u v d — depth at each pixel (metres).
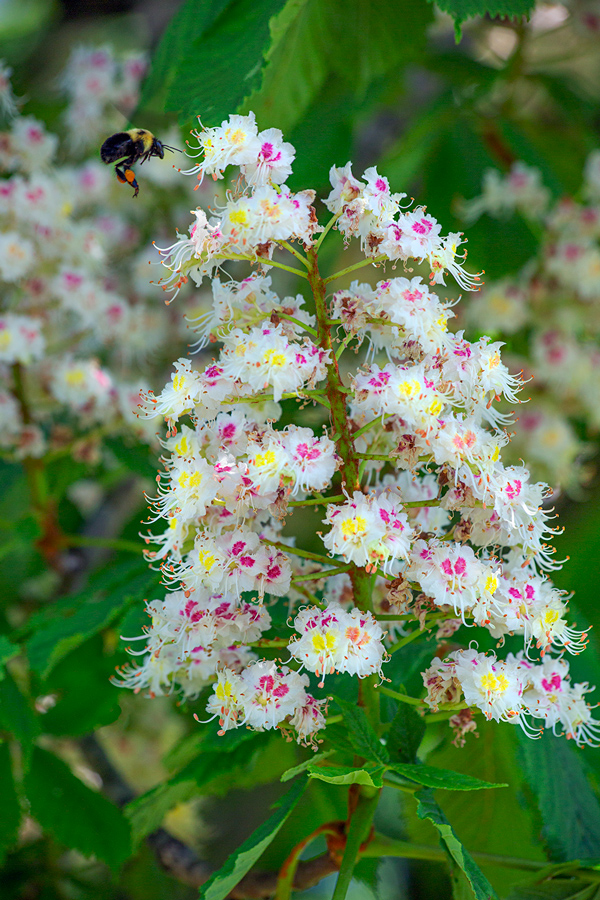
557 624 0.84
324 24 0.96
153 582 0.92
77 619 0.91
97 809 0.93
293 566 0.87
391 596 0.82
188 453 0.83
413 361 0.82
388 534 0.81
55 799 0.93
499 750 0.95
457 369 0.81
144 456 1.07
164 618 0.84
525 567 0.84
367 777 0.81
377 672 0.82
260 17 0.88
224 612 0.83
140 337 1.22
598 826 0.88
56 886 1.20
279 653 0.86
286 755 1.03
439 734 0.99
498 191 1.13
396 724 0.84
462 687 0.82
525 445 1.24
